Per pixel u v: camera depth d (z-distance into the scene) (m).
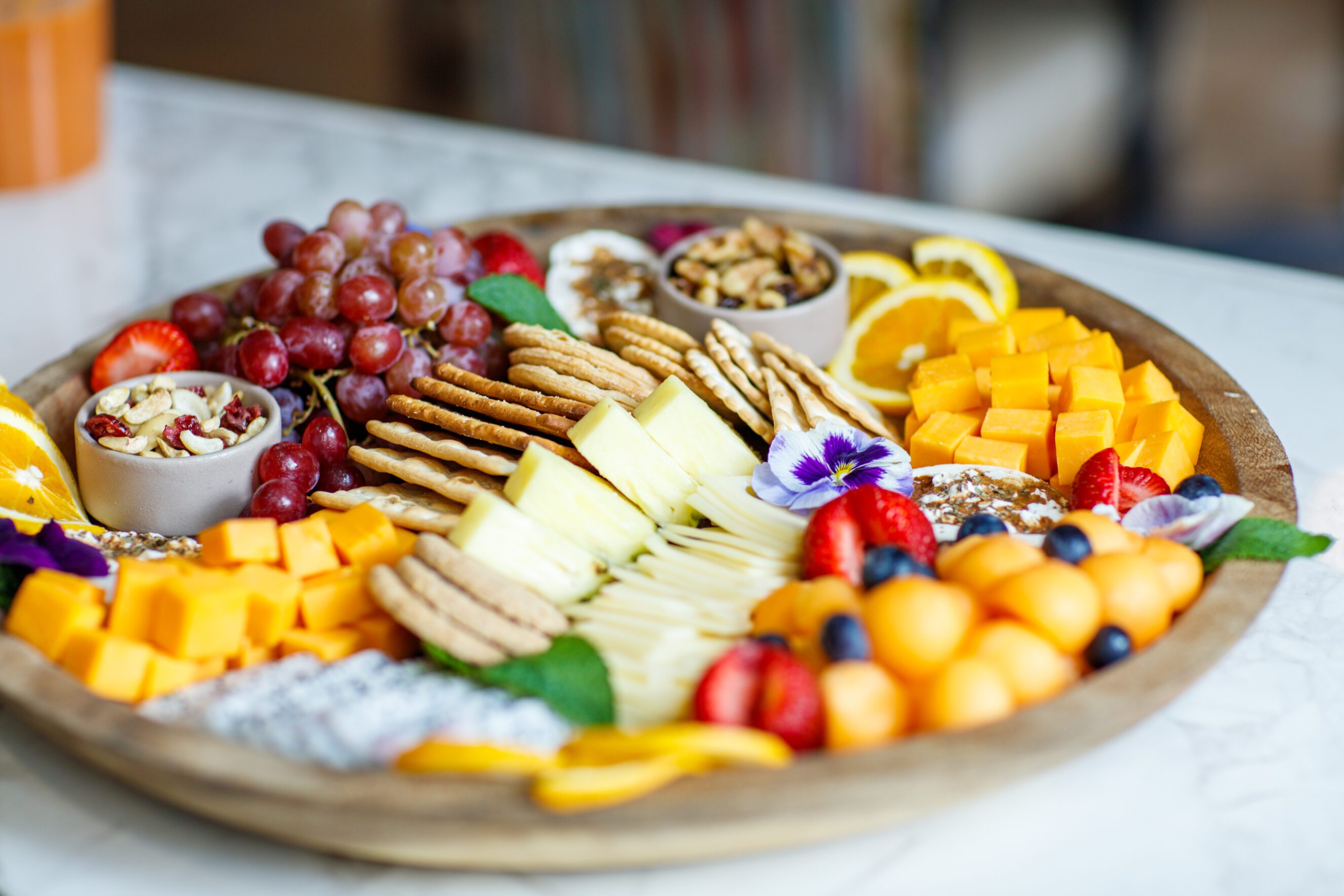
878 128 1.39
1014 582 0.58
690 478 0.67
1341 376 0.76
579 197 0.96
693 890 0.55
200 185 0.98
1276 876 0.55
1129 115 1.43
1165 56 1.42
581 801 0.52
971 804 0.57
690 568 0.63
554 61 1.47
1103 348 0.71
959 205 1.46
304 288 0.71
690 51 1.39
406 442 0.67
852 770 0.53
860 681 0.55
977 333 0.73
